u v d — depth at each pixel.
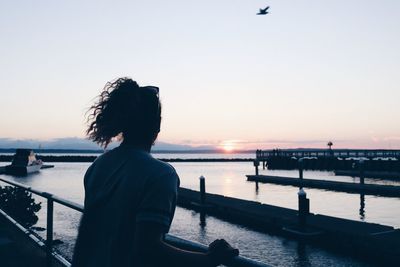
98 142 1.53
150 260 1.18
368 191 32.16
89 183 1.48
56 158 145.75
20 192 12.77
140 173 1.30
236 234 17.05
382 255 11.95
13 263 4.16
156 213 1.21
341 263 12.42
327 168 62.78
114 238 1.28
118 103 1.48
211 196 25.36
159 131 1.55
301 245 14.73
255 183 44.47
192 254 1.21
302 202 15.27
